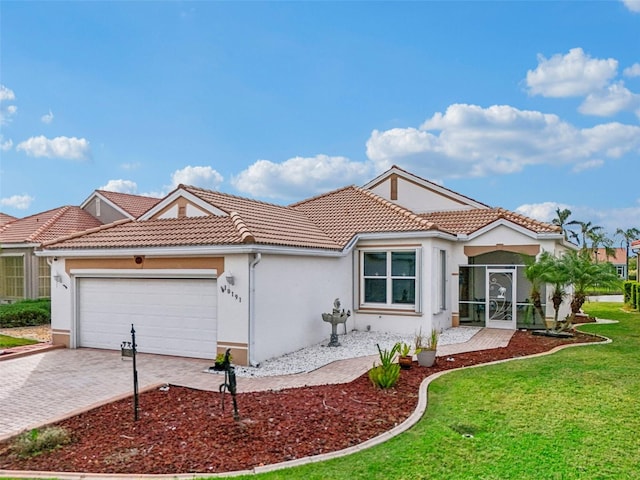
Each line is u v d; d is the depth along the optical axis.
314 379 11.32
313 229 18.34
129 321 14.84
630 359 13.05
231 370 8.23
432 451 6.86
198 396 9.82
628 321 22.25
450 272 19.94
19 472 6.26
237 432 7.57
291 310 14.53
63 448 7.09
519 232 19.06
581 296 17.64
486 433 7.58
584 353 13.96
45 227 26.66
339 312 15.71
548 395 9.61
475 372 11.60
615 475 6.17
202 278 13.59
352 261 18.53
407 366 12.09
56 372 12.16
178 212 17.05
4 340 17.34
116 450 6.96
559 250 21.48
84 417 8.52
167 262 13.90
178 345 13.98
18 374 11.97
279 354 13.85
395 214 19.12
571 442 7.22
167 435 7.50
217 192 17.92
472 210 23.11
